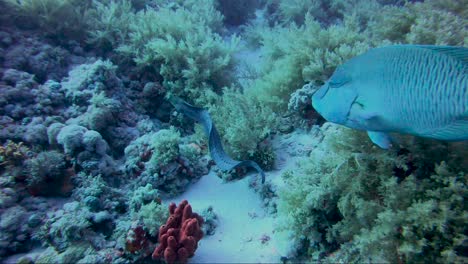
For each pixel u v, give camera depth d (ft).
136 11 21.02
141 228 8.66
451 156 6.79
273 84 13.19
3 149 10.50
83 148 11.12
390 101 4.56
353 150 7.77
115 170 11.48
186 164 11.60
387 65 4.55
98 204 9.98
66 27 16.39
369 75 4.66
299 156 11.18
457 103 4.23
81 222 9.00
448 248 6.21
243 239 9.20
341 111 4.93
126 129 13.25
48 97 12.96
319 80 12.15
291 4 22.57
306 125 11.91
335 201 8.07
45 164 10.39
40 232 9.16
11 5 15.30
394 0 22.65
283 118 12.66
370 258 6.81
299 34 15.06
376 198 7.48
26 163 10.43
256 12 26.63
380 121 4.71
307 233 8.14
